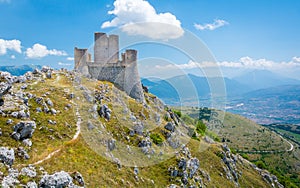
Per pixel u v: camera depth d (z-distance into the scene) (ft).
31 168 87.76
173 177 142.82
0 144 96.12
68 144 115.75
